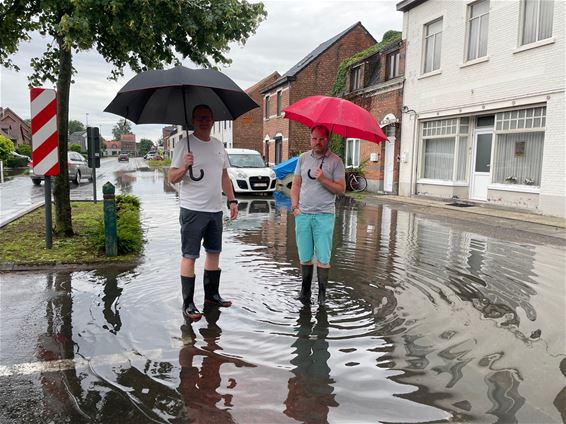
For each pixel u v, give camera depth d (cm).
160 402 289
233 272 602
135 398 293
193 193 441
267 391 303
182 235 446
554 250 778
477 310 466
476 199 1482
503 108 1327
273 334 396
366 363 345
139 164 5809
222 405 286
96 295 496
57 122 730
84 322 420
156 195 1673
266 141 3288
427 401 293
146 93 443
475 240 865
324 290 480
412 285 552
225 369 332
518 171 1311
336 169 474
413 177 1733
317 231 477
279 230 937
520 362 348
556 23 1141
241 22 759
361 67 2127
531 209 1250
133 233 711
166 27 706
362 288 538
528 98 1232
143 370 330
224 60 805
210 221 454
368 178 2002
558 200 1157
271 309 460
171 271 595
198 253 446
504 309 470
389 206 1441
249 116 3981
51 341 379
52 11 673
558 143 1153
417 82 1688
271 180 1697
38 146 669
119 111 442
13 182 2359
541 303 491
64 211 783
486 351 367
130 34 684
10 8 729
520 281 579
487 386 312
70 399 291
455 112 1501
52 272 586
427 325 422
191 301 446
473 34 1438
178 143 441
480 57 1404
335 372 330
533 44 1204
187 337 388
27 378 317
